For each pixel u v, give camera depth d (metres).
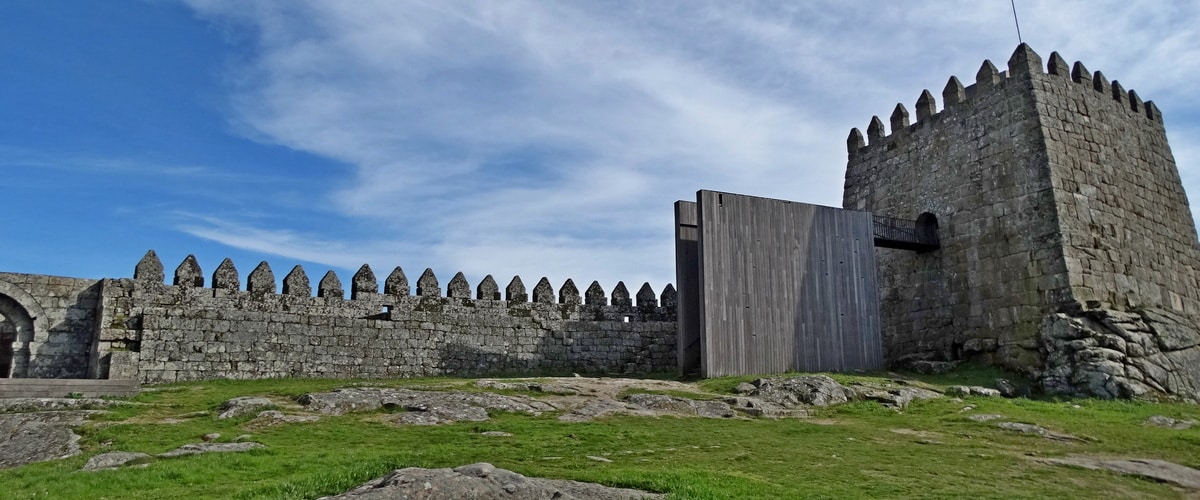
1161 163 32.59
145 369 25.52
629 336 34.41
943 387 24.86
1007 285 28.62
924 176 32.78
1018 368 27.44
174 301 26.62
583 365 33.22
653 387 22.94
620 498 9.95
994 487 12.33
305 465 12.09
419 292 30.88
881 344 31.09
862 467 13.52
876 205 35.00
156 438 14.34
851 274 29.94
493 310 32.03
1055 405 21.97
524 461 12.66
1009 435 17.62
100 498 10.05
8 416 16.02
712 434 16.33
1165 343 26.14
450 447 13.93
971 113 31.16
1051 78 29.66
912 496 11.39
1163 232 31.27
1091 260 27.61
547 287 33.47
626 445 14.73
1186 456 15.74
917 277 32.56
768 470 12.87
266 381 26.42
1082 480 13.20
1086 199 28.50
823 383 22.44
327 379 27.83
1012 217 28.88
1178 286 31.03
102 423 15.68
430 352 30.36
